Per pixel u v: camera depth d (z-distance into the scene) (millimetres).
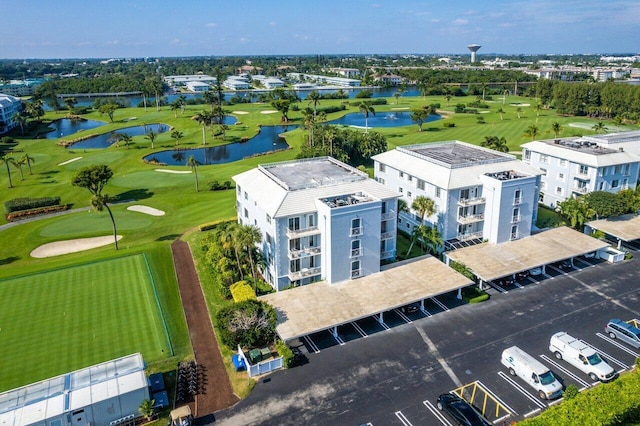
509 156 74500
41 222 87750
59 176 120375
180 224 84000
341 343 49062
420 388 42250
